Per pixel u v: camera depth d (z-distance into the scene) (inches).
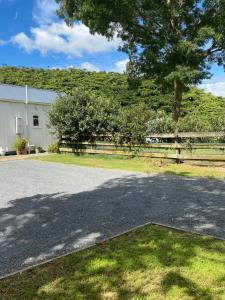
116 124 540.7
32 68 1590.8
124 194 280.5
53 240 174.7
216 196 265.0
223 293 114.8
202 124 462.0
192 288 118.3
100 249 156.3
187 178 353.1
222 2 641.6
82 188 313.1
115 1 664.4
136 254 148.5
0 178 380.5
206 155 434.0
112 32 741.9
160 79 764.6
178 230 181.5
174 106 756.6
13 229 196.2
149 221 201.8
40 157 601.6
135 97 1315.2
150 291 117.3
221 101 1353.3
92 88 1401.3
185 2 698.2
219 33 668.7
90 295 115.9
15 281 127.7
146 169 422.9
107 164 482.9
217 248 153.2
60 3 725.3
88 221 206.4
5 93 716.7
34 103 746.8
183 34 727.7
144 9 695.1
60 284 124.1
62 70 1592.0
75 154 615.5
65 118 606.2
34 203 258.5
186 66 682.8
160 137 487.8
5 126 685.9
